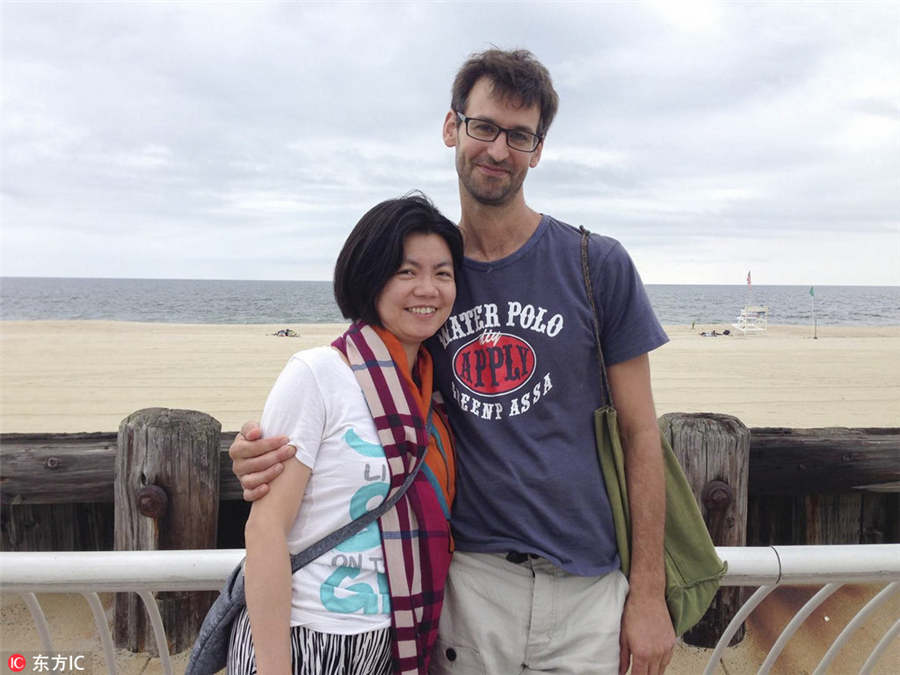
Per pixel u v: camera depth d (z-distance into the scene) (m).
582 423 1.93
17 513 4.22
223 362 16.80
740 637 3.54
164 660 1.83
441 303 1.75
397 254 1.69
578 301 1.92
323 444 1.61
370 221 1.72
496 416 1.89
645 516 1.89
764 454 4.00
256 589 1.51
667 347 22.33
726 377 14.91
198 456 3.47
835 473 4.02
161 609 3.45
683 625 1.88
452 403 1.94
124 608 3.45
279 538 1.53
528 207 2.02
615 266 1.92
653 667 1.85
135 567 1.69
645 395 1.95
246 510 4.05
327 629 1.56
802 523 4.32
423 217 1.72
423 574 1.66
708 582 1.86
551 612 1.85
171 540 3.45
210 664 1.69
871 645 3.40
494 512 1.87
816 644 3.45
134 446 3.44
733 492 3.55
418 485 1.68
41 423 9.79
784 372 15.88
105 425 9.70
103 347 20.20
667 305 71.56
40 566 1.67
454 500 1.92
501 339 1.92
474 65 1.92
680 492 1.94
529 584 1.87
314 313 52.56
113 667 1.84
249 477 1.55
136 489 3.43
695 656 3.47
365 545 1.60
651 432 1.94
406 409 1.68
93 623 3.61
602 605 1.88
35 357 17.66
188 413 3.59
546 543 1.85
